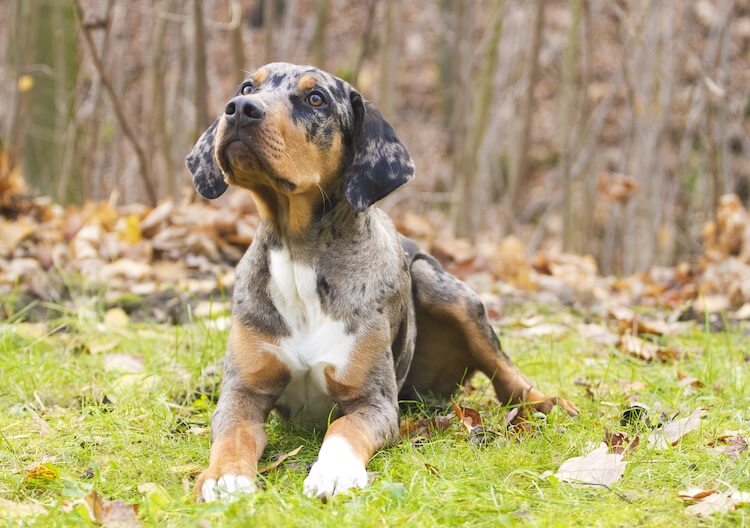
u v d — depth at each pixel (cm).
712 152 1321
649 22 1422
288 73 530
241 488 432
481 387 660
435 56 2250
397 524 402
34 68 1230
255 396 526
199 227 1009
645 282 1114
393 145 543
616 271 1798
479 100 1360
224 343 693
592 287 1028
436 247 1083
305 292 522
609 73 2030
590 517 414
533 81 1372
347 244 529
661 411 570
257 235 540
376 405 514
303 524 398
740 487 448
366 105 543
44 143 1365
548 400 582
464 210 1369
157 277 924
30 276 863
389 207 1705
